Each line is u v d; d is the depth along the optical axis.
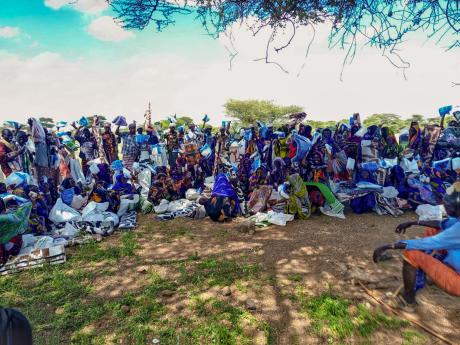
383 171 8.23
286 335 3.65
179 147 11.91
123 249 5.95
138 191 9.08
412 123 9.15
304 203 7.62
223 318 3.95
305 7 3.62
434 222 3.84
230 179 9.59
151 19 3.88
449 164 7.72
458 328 3.69
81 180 9.07
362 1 3.60
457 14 3.19
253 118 41.78
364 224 7.18
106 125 11.30
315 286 4.62
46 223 6.92
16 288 4.67
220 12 3.96
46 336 3.64
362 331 3.63
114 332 3.73
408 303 4.00
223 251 5.87
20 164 7.46
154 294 4.50
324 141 8.50
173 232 6.87
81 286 4.70
